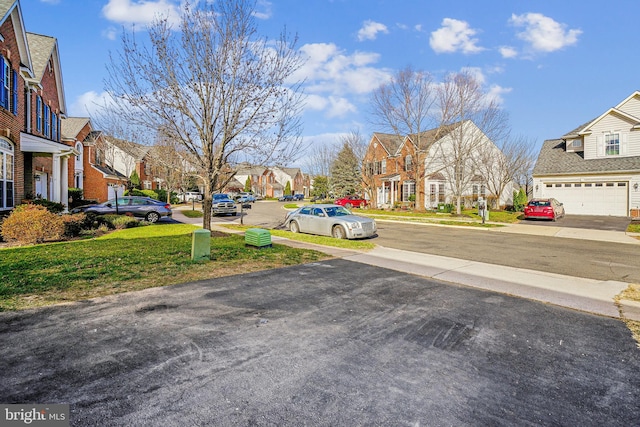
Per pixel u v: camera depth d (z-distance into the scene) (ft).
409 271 25.86
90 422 8.42
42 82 58.85
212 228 54.34
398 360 12.05
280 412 9.04
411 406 9.48
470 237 49.49
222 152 38.29
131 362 11.30
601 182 82.28
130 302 17.13
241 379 10.53
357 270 25.64
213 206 83.10
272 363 11.55
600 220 72.18
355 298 18.86
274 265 26.50
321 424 8.64
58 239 39.73
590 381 11.04
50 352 11.80
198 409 9.05
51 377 10.28
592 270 28.19
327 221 46.21
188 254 29.09
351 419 8.86
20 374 10.39
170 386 10.03
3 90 42.06
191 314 15.75
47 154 53.88
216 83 36.65
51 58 63.31
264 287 20.53
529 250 38.34
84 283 20.13
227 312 16.17
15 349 11.94
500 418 9.09
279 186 273.54
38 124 56.95
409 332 14.48
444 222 69.56
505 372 11.46
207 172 38.42
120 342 12.72
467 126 91.71
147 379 10.34
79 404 9.09
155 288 19.63
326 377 10.80
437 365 11.78
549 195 90.63
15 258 26.32
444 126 90.22
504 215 81.87
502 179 104.42
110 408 8.96
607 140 83.87
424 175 95.20
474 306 18.07
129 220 54.13
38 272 22.18
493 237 49.67
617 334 14.84
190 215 83.66
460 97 84.38
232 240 38.88
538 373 11.45
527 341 13.93
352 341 13.44
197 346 12.59
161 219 68.03
